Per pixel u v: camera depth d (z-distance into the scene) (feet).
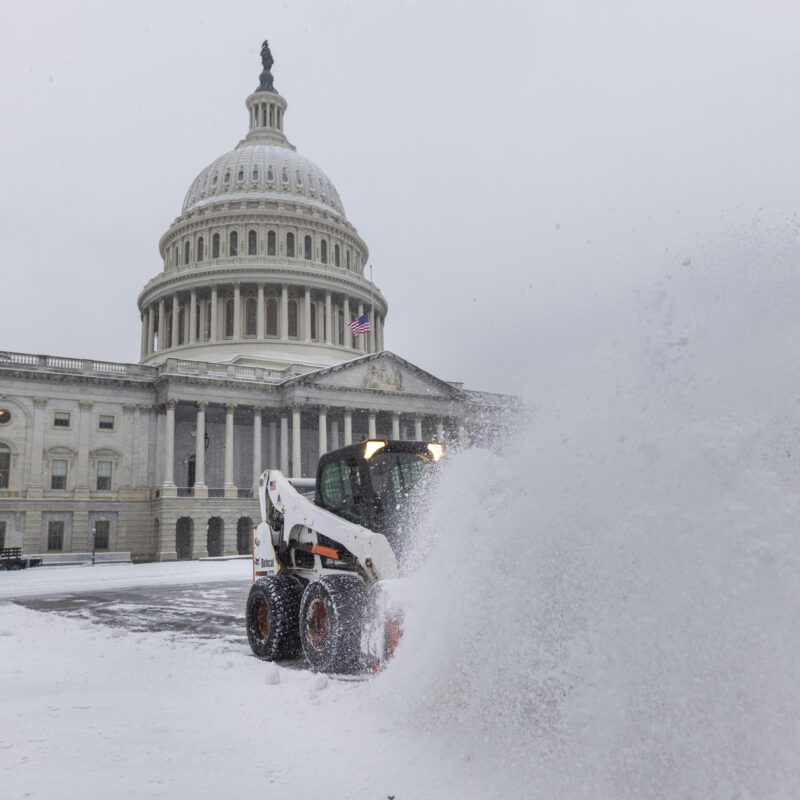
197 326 270.26
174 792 14.67
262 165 303.07
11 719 21.59
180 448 213.66
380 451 28.25
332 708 21.13
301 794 14.51
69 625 48.55
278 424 228.43
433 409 231.71
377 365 225.35
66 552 187.32
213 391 204.64
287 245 285.23
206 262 270.87
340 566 29.86
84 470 193.47
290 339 264.31
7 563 150.71
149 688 27.02
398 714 18.78
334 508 30.45
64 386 195.11
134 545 195.93
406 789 14.25
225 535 197.57
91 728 20.44
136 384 203.21
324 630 27.50
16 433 187.62
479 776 14.24
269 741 18.66
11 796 14.34
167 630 46.21
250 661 32.09
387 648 21.84
